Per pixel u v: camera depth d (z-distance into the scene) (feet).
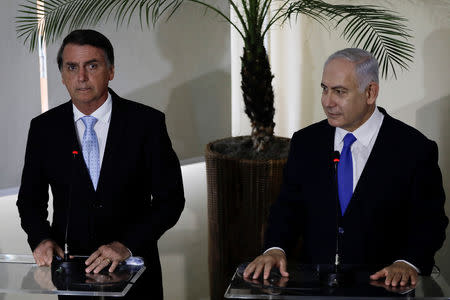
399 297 5.91
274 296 5.91
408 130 7.65
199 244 15.53
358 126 7.64
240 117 23.04
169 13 20.33
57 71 18.72
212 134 22.38
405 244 7.75
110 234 8.13
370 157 7.57
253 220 14.15
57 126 8.09
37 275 6.59
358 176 7.68
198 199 18.75
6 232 16.02
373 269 6.68
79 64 7.59
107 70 7.85
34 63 18.40
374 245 7.58
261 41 14.69
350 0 17.75
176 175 8.43
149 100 20.65
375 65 7.34
